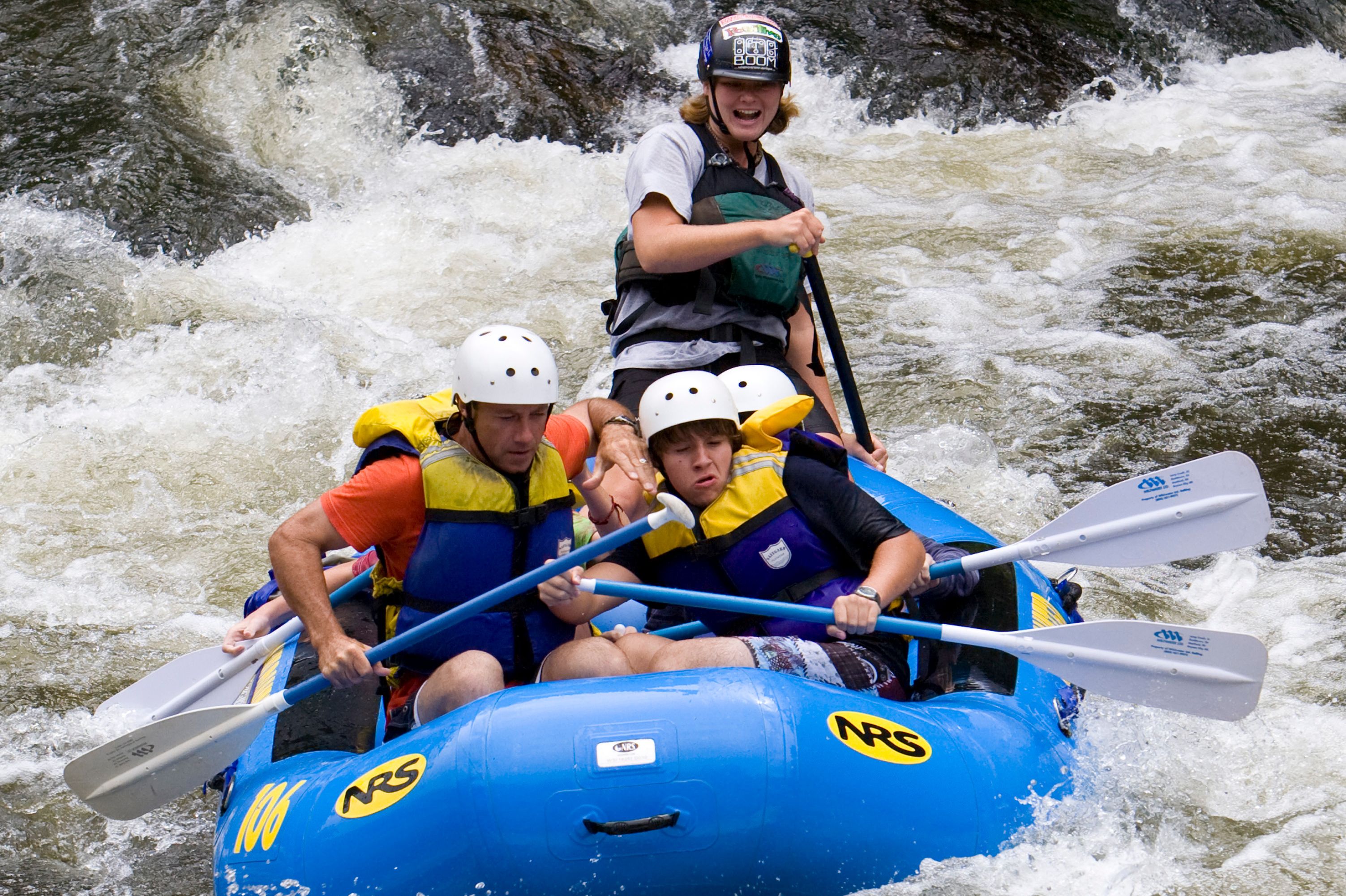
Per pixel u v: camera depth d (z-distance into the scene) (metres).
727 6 34.72
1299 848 11.88
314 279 26.75
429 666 11.78
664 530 12.06
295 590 11.21
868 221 28.88
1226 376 23.08
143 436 22.28
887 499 15.31
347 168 29.81
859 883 9.91
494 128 30.81
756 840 9.61
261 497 20.97
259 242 27.64
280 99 30.97
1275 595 17.39
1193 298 25.70
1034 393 22.75
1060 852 10.75
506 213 28.78
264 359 24.08
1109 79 34.16
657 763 9.52
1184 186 30.02
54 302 25.20
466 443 11.48
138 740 11.39
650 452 12.03
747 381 13.50
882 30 34.41
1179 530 12.59
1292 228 28.03
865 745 10.12
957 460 20.94
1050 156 31.61
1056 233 28.22
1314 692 14.97
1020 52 34.25
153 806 11.77
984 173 30.97
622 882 9.52
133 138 29.34
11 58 31.56
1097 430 21.70
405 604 11.74
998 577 13.63
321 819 10.10
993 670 12.45
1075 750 11.90
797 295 16.28
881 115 32.81
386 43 32.31
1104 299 25.70
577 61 32.59
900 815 10.02
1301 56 36.00
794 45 33.75
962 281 26.52
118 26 32.50
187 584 18.84
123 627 17.84
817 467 11.88
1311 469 20.52
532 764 9.52
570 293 26.19
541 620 11.75
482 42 32.62
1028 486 20.33
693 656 11.07
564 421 12.45
